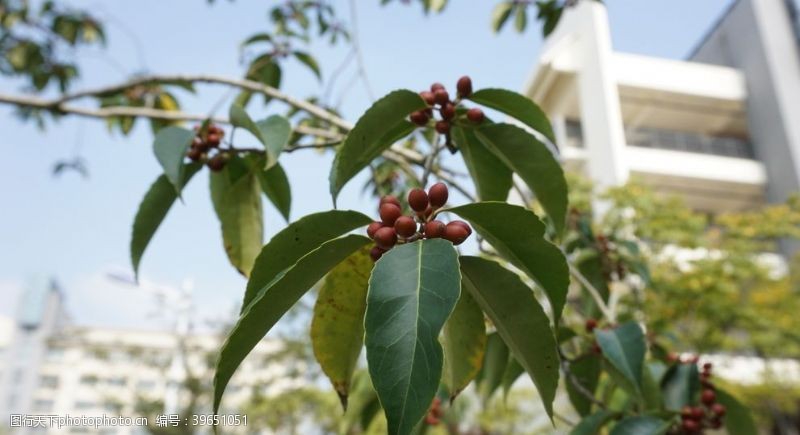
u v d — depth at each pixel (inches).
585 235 117.6
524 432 488.7
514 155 67.1
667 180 706.2
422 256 39.4
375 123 59.0
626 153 660.7
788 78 727.7
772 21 755.4
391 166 131.2
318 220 47.8
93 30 201.2
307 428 561.0
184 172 74.4
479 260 48.9
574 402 91.1
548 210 70.5
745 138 834.8
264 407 524.7
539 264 51.0
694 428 74.0
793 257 497.4
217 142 74.3
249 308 42.5
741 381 502.6
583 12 738.2
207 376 496.4
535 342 51.7
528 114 67.2
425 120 63.5
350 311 56.6
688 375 82.2
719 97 752.3
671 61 743.7
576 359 82.1
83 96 100.6
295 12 173.3
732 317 396.8
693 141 767.7
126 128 149.0
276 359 546.3
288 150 68.0
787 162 699.4
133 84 101.7
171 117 100.6
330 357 58.4
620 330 76.4
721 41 846.5
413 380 34.1
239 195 79.5
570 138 751.1
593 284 116.3
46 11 192.7
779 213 432.5
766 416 511.5
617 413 77.6
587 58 713.6
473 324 58.8
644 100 750.5
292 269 44.0
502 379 89.0
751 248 418.0
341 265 53.9
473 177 73.4
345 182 58.5
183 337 493.4
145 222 73.7
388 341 35.7
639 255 118.0
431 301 36.5
